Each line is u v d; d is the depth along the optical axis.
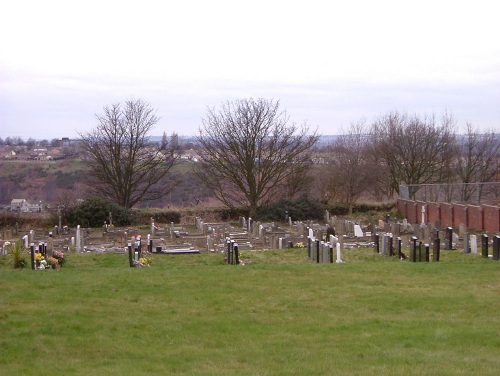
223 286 18.34
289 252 29.20
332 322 14.19
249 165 49.88
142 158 55.41
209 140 53.09
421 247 25.97
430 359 11.09
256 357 11.38
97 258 27.45
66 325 13.61
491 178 61.25
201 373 10.27
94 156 54.88
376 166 57.53
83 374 10.23
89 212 44.34
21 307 15.25
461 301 16.38
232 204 53.38
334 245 26.81
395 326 13.75
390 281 19.39
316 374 10.21
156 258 27.64
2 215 45.56
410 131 63.59
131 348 12.03
